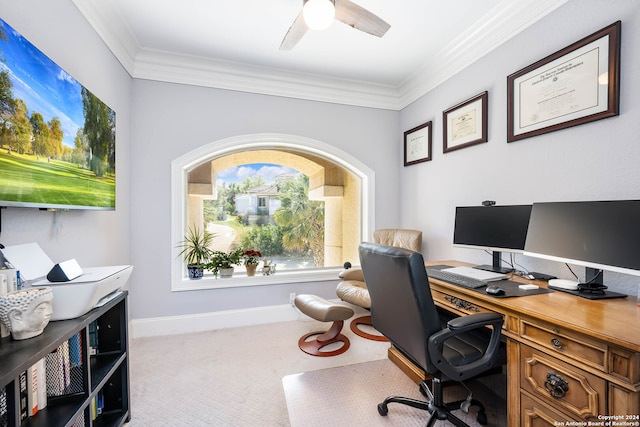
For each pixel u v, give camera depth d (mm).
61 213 1480
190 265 2830
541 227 1582
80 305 1097
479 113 2268
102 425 1396
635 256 1165
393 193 3422
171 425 1494
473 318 1207
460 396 1770
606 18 1472
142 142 2574
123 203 2355
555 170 1728
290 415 1575
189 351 2307
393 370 2031
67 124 1338
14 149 996
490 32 2125
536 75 1808
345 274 2998
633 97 1371
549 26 1756
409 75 2984
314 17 1543
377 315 1508
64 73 1314
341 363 2129
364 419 1547
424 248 2979
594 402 938
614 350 890
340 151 3205
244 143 2883
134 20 2088
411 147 3172
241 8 1982
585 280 1447
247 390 1799
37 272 1109
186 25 2160
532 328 1153
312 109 3098
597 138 1517
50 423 967
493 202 2004
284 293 3035
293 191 3342
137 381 1891
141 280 2594
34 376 1011
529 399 1159
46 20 1352
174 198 2676
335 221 3488
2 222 1090
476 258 2309
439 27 2189
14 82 995
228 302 2850
